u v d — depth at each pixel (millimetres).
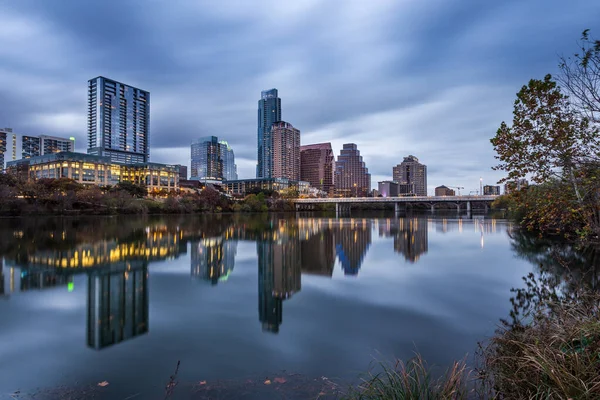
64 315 14633
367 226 73875
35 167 193250
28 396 7891
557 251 27672
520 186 10625
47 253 32781
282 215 140125
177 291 18906
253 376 8773
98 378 8812
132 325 13188
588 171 9406
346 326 12828
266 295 17906
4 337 11953
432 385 7148
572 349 6621
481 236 47844
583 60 8719
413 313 14250
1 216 84438
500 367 7734
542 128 9578
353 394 7094
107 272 24422
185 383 8445
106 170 198250
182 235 52188
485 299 16281
